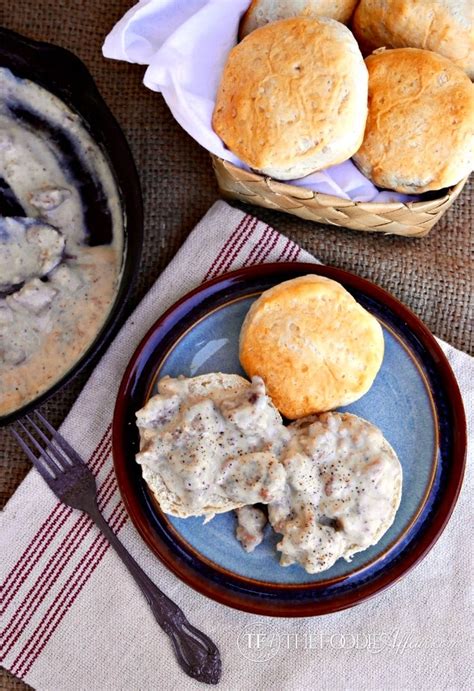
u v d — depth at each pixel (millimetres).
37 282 749
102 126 757
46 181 766
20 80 762
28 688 778
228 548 741
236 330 755
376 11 721
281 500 718
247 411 710
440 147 705
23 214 766
